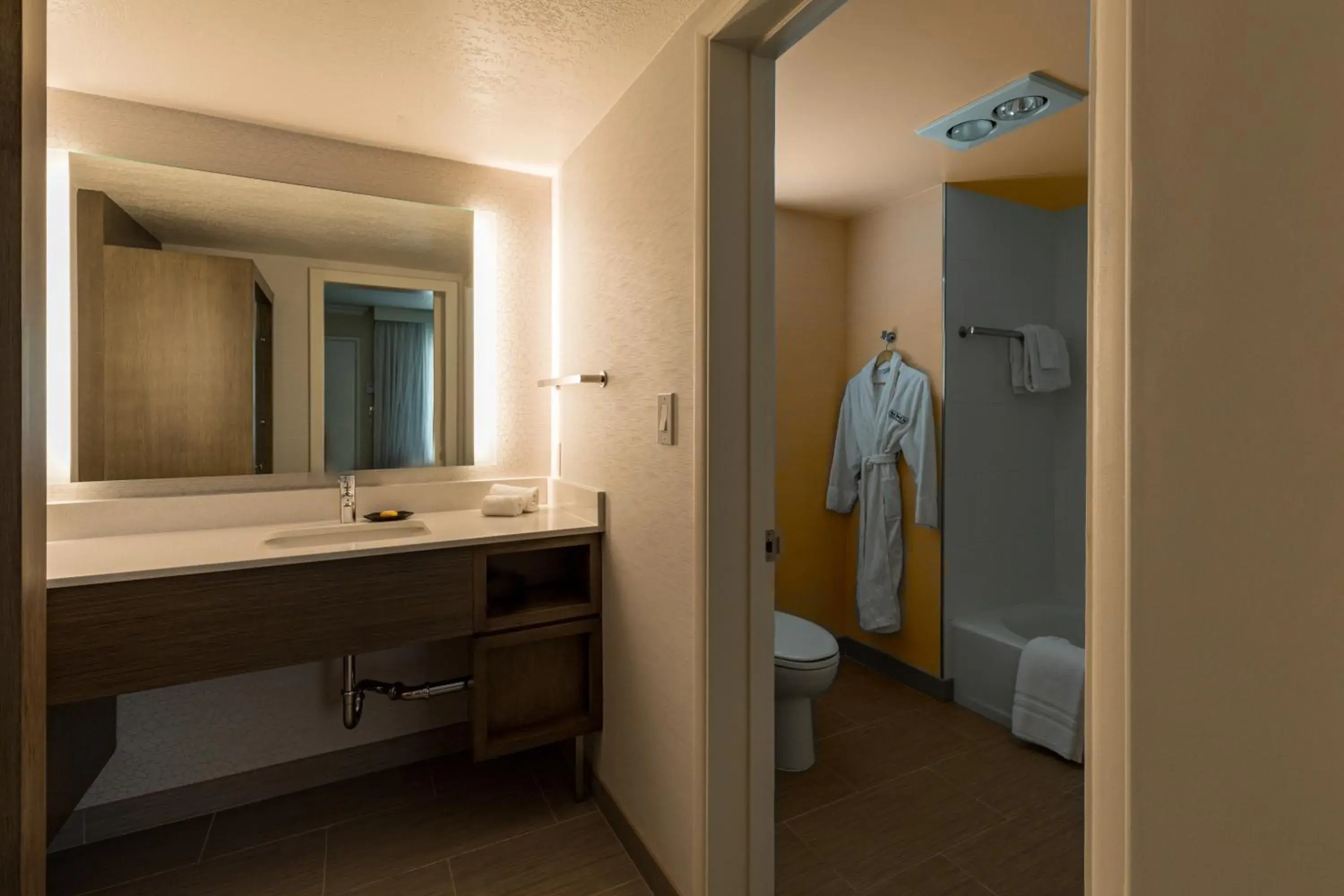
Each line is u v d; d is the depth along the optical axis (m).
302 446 2.07
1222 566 0.42
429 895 1.59
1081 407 3.01
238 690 1.97
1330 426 0.36
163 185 1.89
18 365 0.99
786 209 3.01
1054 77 1.83
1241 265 0.40
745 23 1.27
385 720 2.17
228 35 1.51
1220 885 0.42
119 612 1.38
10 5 0.97
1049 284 3.07
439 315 2.26
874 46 1.67
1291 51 0.38
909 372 2.79
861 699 2.70
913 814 1.92
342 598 1.61
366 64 1.65
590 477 2.06
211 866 1.69
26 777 1.03
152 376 1.88
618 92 1.77
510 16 1.44
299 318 2.06
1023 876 1.66
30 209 1.02
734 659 1.41
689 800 1.45
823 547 3.15
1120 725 0.49
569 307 2.23
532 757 2.27
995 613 2.85
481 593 1.79
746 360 1.41
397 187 2.19
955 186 2.71
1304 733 0.38
